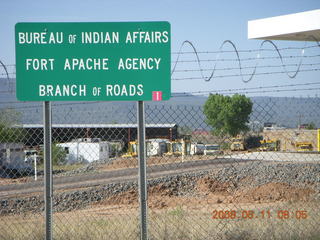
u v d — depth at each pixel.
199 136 10.89
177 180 24.78
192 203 19.88
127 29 6.89
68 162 33.03
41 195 20.31
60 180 26.56
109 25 6.88
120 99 6.90
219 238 7.79
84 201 21.84
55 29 6.87
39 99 6.88
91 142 33.16
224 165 26.16
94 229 8.66
